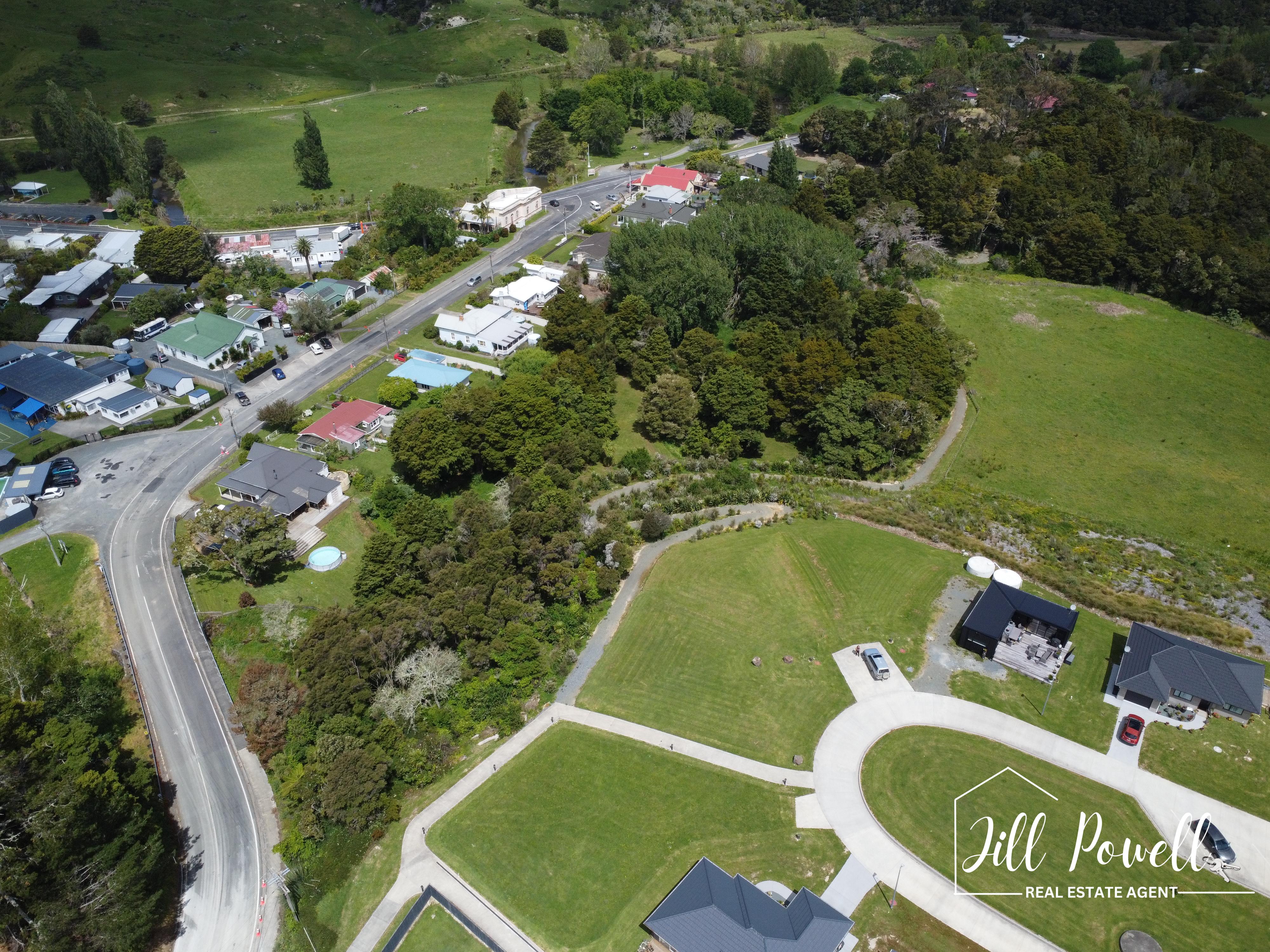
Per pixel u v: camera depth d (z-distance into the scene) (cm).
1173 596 10938
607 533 10781
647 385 14875
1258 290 17588
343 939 7056
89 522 11775
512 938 7044
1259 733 8756
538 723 8919
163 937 7150
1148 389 15825
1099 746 8600
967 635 9662
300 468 12369
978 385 15875
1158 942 6956
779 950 6531
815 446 13838
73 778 7031
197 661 9738
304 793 7894
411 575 10156
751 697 9138
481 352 16088
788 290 15975
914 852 7631
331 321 16512
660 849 7669
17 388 14150
